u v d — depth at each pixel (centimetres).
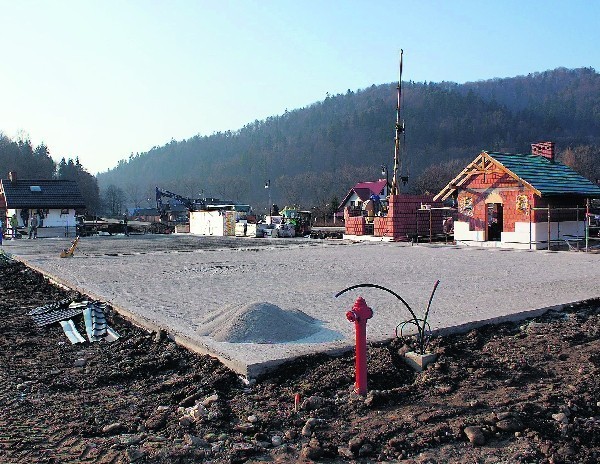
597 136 14512
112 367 745
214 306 1069
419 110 16462
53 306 1164
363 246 2645
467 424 521
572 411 553
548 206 2370
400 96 3325
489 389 613
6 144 11038
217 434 525
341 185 11994
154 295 1211
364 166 13912
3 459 479
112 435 530
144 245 2931
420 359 690
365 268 1678
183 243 3084
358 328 601
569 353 737
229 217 4031
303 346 746
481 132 14788
